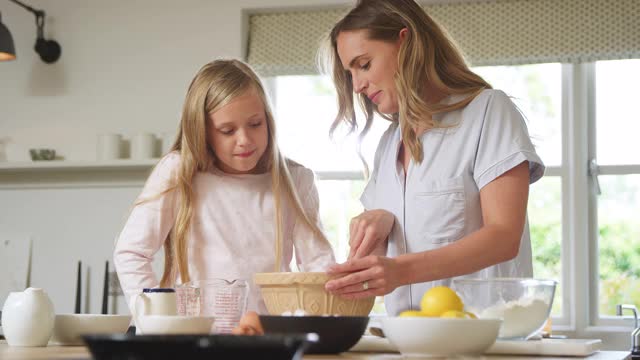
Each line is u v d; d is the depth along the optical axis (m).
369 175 2.17
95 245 3.94
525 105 3.91
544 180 3.86
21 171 3.99
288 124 4.10
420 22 1.88
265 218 2.09
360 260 1.42
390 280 1.43
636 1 3.72
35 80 4.12
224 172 2.12
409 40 1.84
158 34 4.04
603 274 3.80
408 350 1.20
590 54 3.73
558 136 3.88
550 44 3.75
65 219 3.98
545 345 1.33
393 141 1.99
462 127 1.80
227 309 1.48
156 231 2.01
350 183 3.99
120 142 3.86
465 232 1.79
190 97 2.03
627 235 3.79
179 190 2.05
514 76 3.95
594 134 3.86
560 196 3.84
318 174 4.00
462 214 1.79
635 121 3.83
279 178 2.12
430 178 1.82
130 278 1.92
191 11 4.03
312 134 4.07
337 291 1.40
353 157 3.98
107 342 0.72
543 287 1.37
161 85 4.01
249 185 2.11
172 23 4.04
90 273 3.93
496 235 1.59
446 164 1.80
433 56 1.86
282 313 1.40
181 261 2.01
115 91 4.05
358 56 1.88
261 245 2.08
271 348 0.70
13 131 4.12
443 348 1.18
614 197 3.82
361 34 1.87
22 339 1.51
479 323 1.17
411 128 1.84
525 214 1.69
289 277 1.40
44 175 4.02
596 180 3.81
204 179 2.09
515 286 1.37
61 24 4.13
